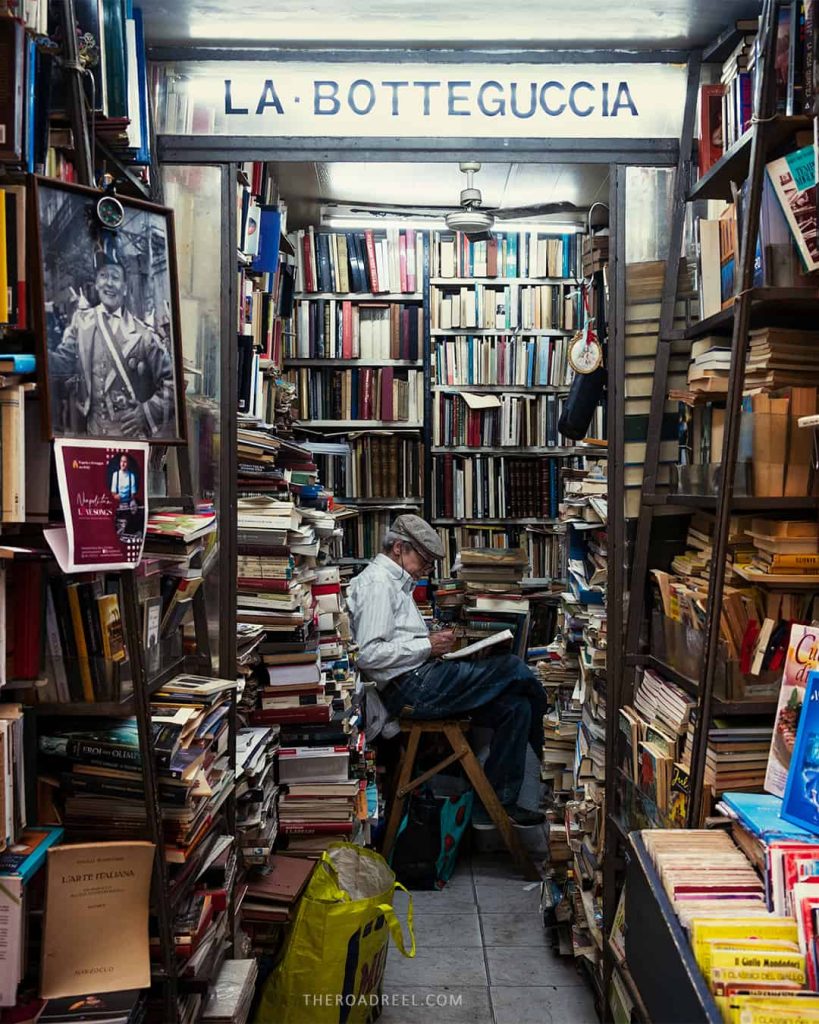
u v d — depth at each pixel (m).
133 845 1.61
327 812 2.88
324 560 3.43
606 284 2.85
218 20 2.27
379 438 5.19
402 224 5.10
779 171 1.83
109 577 1.71
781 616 1.99
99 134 1.94
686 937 1.39
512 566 4.39
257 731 2.72
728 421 1.92
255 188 3.52
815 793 1.57
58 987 1.56
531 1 2.18
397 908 3.38
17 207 1.48
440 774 3.79
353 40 2.39
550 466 5.22
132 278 1.67
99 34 1.86
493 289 5.18
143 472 1.66
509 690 3.71
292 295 4.50
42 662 1.64
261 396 3.23
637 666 2.55
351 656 3.44
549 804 3.42
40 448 1.52
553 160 2.45
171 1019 1.69
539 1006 2.72
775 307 1.95
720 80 2.43
